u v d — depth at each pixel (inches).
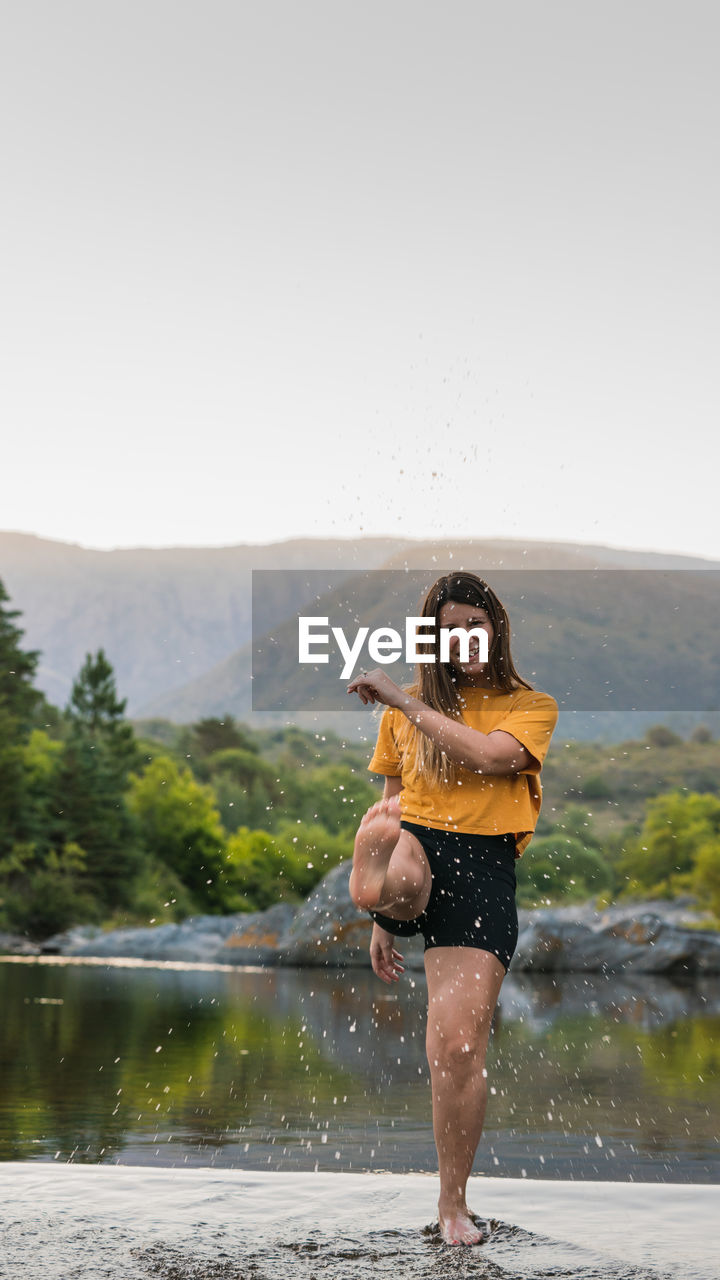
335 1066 191.9
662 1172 109.1
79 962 619.8
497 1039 247.8
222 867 1611.7
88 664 1875.0
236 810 1911.9
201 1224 81.9
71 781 1419.8
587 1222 85.5
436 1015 87.7
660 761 2160.4
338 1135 126.6
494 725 96.3
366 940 636.7
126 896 1403.8
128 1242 76.5
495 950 89.1
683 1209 90.1
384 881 87.7
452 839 92.8
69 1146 115.3
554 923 615.8
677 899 1149.7
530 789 96.8
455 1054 85.5
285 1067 189.0
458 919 90.0
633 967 593.3
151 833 1595.7
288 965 654.5
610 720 2429.9
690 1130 135.8
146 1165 106.5
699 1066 202.4
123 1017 272.8
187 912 1513.3
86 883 1347.2
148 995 354.0
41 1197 89.5
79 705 1867.6
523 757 92.7
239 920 825.5
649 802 1640.0
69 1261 71.6
